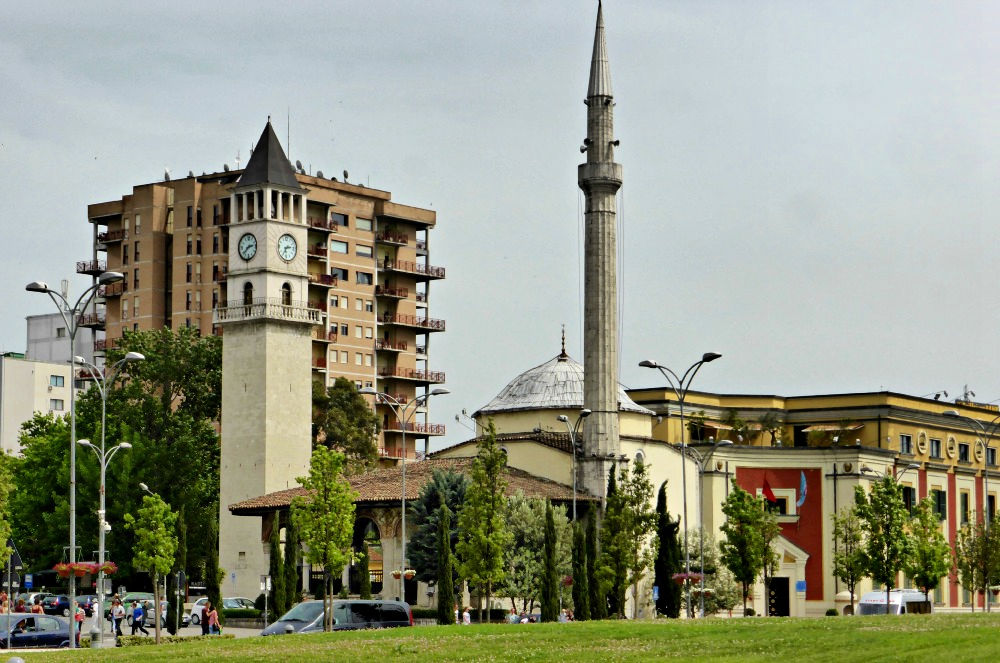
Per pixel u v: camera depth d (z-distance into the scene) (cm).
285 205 15400
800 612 14612
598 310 12762
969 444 17338
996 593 17100
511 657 5681
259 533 14625
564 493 12662
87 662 5956
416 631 6838
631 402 14412
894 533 10562
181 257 19962
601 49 12744
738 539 11150
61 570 8119
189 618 12619
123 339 17212
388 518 12681
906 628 6331
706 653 5688
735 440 16338
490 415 14425
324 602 7975
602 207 12719
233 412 15025
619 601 10519
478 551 10044
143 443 15975
